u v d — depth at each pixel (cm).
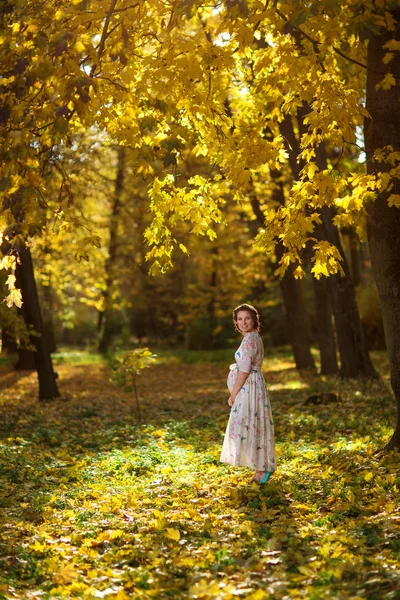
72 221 689
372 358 2306
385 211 741
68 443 1063
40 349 1680
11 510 645
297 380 1905
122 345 3500
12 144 584
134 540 540
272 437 692
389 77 650
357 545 488
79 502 674
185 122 718
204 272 3328
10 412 1459
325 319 1956
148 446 971
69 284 2783
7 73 619
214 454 877
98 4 617
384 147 687
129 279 3309
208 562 478
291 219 697
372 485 651
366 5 564
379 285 759
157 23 662
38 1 610
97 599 422
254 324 706
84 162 1745
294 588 425
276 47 664
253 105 835
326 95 633
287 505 619
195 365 2811
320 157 1361
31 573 480
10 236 680
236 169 679
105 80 615
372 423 1016
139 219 2648
